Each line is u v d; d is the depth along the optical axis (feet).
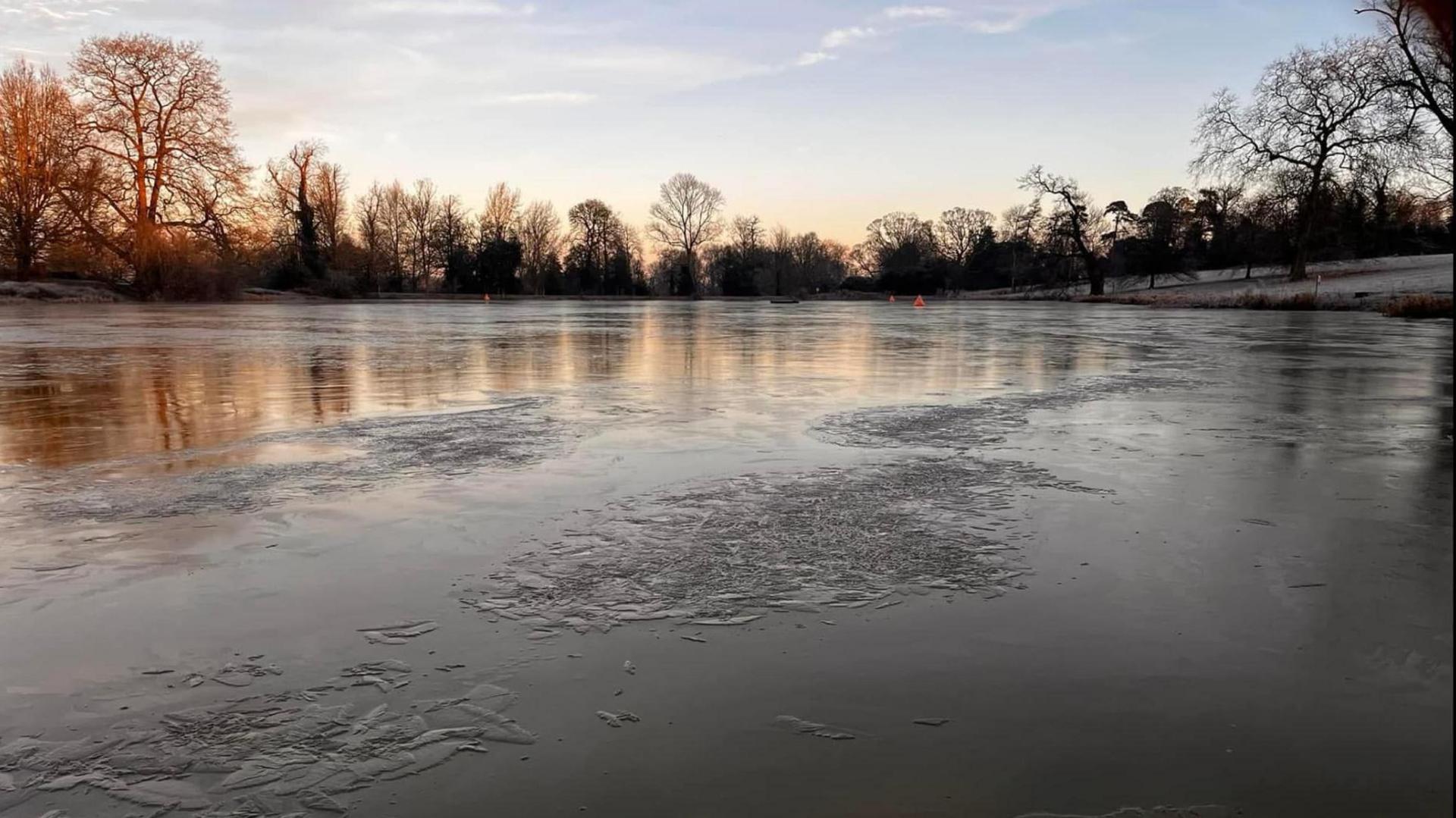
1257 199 173.06
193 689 10.92
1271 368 50.29
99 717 10.27
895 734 9.75
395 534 17.34
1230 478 22.09
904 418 31.45
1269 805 8.43
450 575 14.98
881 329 96.48
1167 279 231.91
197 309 150.20
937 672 11.24
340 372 47.60
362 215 294.87
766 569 15.25
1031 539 16.92
